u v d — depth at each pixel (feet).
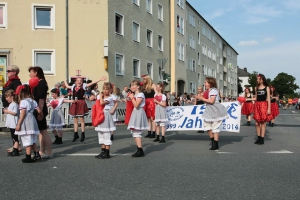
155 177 17.75
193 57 143.23
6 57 68.33
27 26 68.74
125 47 80.43
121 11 78.79
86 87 32.96
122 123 58.39
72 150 26.86
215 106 26.91
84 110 32.40
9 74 25.85
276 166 20.40
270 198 14.23
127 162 21.76
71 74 70.33
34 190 15.37
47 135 23.20
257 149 27.07
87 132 42.73
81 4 71.20
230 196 14.48
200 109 34.32
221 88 207.72
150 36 96.02
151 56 95.20
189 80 136.56
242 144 30.09
